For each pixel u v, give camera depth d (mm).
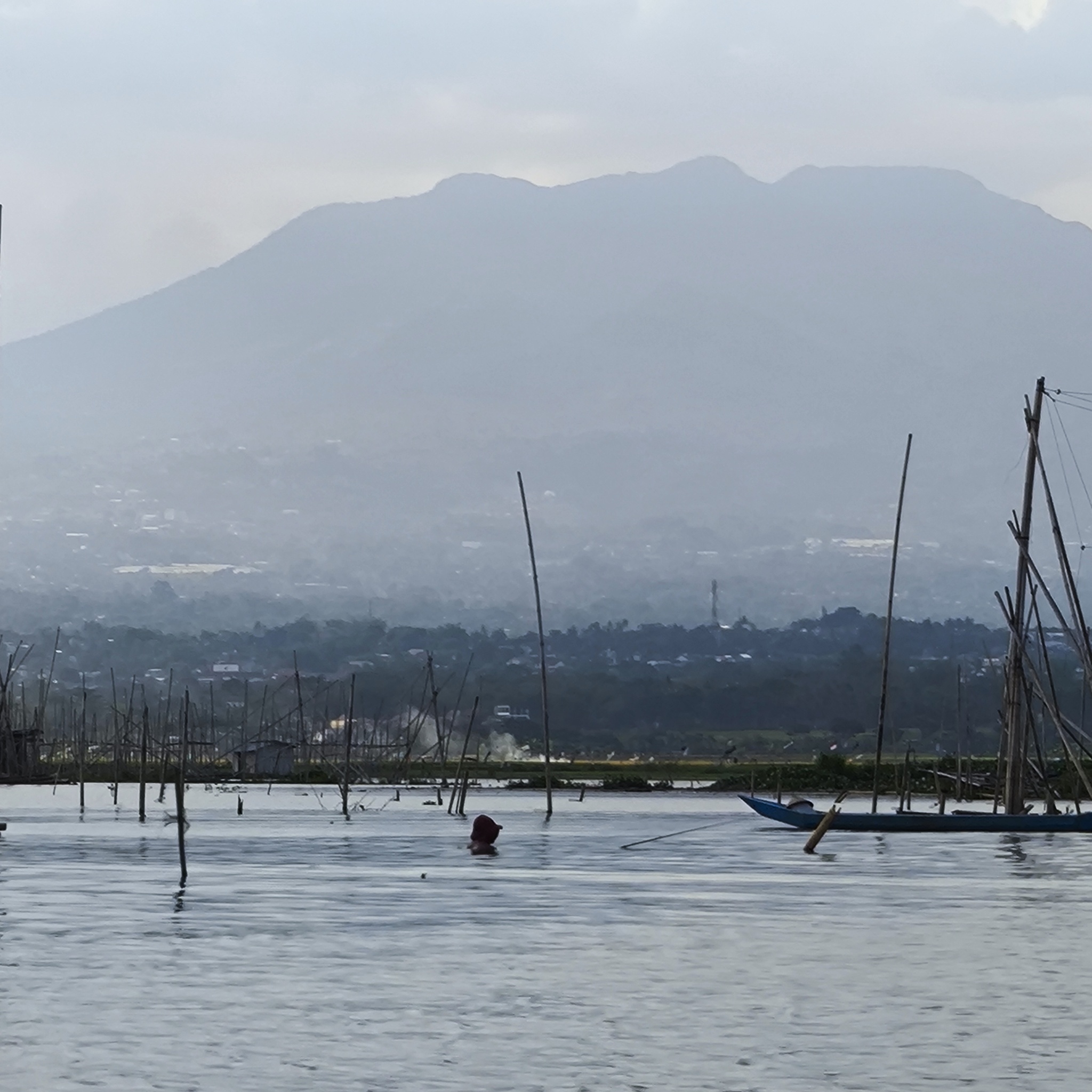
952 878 121750
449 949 81000
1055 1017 63625
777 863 135500
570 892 110688
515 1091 51562
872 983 71250
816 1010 64812
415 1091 51500
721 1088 52188
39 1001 65500
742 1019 62875
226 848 153750
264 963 75812
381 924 91250
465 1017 62938
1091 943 84438
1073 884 116375
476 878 120750
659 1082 52844
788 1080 53188
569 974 73500
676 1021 62406
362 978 71750
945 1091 52000
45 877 119812
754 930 89312
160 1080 52594
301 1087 51875
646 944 83500
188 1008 64312
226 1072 53781
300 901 103688
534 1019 62656
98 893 108125
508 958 78062
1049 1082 53156
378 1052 56688
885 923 92875
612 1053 56938
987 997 68000
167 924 90812
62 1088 51594
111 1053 56344
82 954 78688
